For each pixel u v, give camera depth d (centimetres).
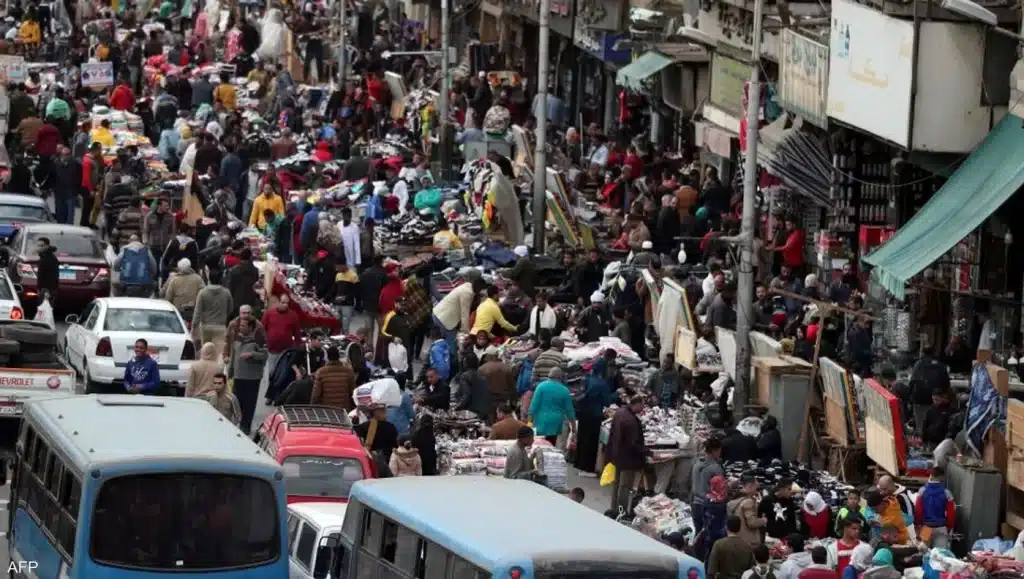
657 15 6312
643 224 5047
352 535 2658
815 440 3722
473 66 8619
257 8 10406
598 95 7562
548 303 4606
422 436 3534
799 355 4016
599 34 6894
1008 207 4075
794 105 4875
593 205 5909
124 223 5847
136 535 2612
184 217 5703
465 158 6625
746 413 3903
